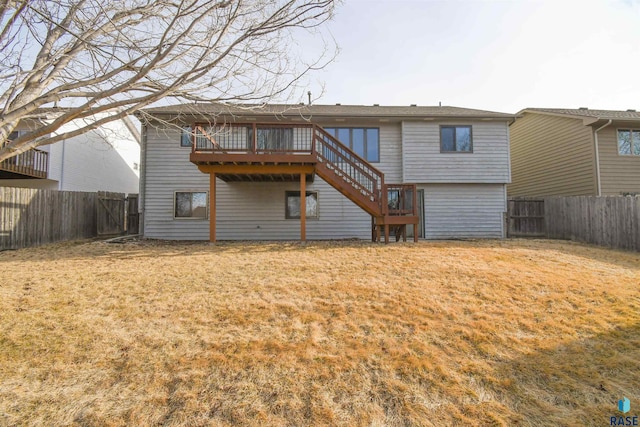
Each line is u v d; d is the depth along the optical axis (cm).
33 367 294
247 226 1213
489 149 1259
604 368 309
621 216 988
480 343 347
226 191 1217
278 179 1162
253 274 566
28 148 390
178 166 1199
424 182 1239
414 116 1208
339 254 735
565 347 343
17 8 381
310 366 301
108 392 266
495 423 241
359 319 396
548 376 295
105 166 1906
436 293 482
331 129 1229
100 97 404
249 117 1129
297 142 1165
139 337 344
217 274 565
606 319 408
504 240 1100
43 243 986
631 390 279
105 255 740
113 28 446
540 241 1074
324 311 416
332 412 249
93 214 1204
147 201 1188
